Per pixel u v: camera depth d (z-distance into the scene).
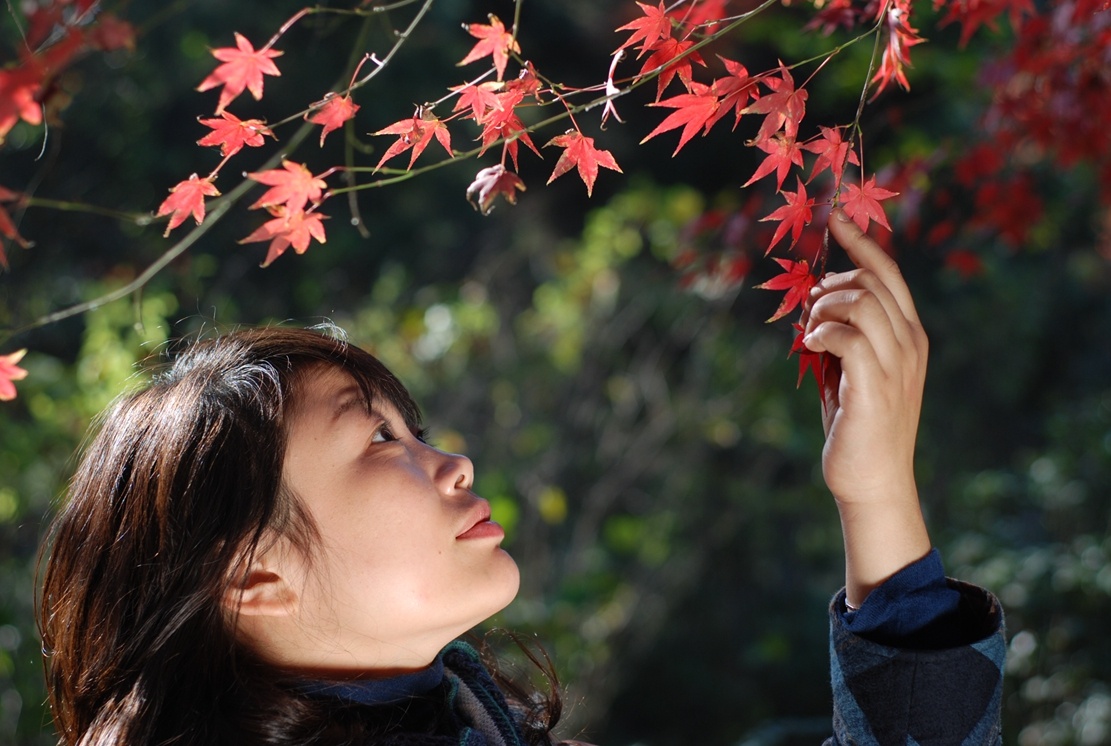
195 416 1.12
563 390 5.65
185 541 1.08
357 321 5.71
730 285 2.84
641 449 5.37
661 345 5.83
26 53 0.91
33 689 3.07
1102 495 4.99
